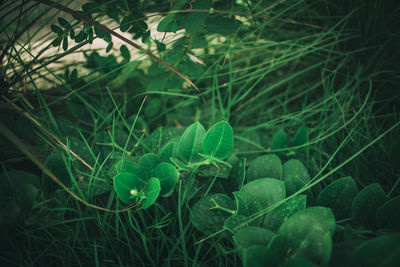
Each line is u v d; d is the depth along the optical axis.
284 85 0.46
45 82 0.41
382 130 0.37
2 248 0.28
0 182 0.28
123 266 0.29
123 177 0.29
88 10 0.32
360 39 0.41
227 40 0.41
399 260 0.23
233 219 0.28
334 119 0.37
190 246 0.29
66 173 0.30
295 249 0.25
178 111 0.45
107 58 0.38
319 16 0.42
